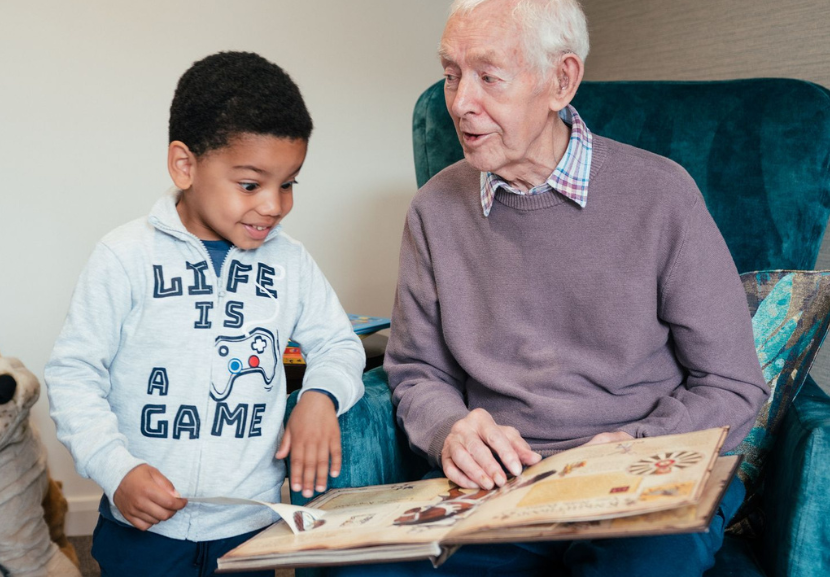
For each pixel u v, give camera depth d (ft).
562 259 3.85
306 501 3.69
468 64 3.57
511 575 3.45
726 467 2.70
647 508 2.31
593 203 3.81
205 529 3.60
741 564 3.66
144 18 6.45
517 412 3.96
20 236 6.46
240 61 3.48
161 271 3.56
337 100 7.03
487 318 4.07
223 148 3.33
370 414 4.01
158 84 6.55
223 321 3.61
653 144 4.88
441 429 3.70
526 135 3.65
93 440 3.19
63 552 5.69
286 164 3.41
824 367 5.63
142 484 3.06
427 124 5.23
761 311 4.27
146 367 3.53
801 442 3.44
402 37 7.13
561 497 2.59
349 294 7.32
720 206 4.73
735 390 3.73
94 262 3.51
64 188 6.48
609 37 7.12
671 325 3.83
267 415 3.75
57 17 6.28
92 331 3.45
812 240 4.61
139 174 6.61
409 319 4.35
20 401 4.74
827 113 4.60
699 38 6.23
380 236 7.32
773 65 5.69
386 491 3.41
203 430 3.55
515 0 3.53
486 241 4.05
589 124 4.98
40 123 6.36
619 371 3.80
